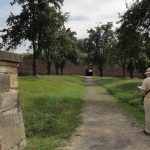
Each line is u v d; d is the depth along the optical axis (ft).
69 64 312.71
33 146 31.27
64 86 120.88
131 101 73.05
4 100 27.27
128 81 159.84
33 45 160.35
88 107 65.62
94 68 317.01
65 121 46.09
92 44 296.30
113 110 60.39
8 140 27.30
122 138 35.70
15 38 160.04
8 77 28.50
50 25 157.99
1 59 26.78
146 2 94.17
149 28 97.19
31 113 52.26
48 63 256.32
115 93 102.37
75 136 36.52
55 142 33.19
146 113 38.11
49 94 84.94
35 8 157.48
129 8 96.94
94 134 37.70
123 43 98.48
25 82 110.73
